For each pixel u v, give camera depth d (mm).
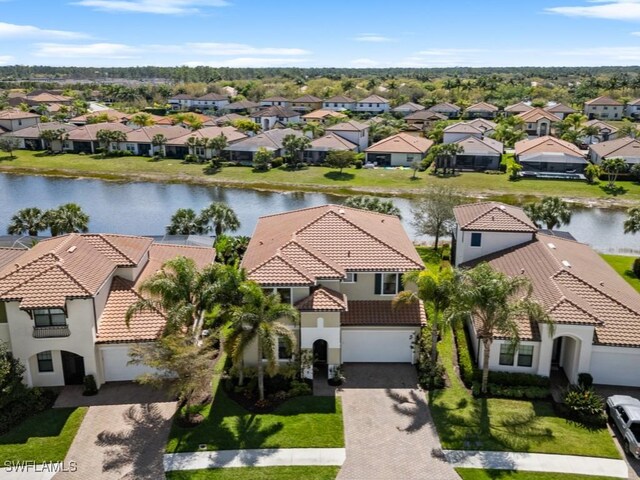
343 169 98812
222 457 26172
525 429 28156
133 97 199375
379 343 34562
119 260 34750
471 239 42938
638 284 46375
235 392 31016
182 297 30062
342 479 24766
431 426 28422
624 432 26875
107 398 30969
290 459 26047
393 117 160500
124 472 25281
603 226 68250
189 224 52375
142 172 98312
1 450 26797
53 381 31875
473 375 31969
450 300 30797
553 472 25203
